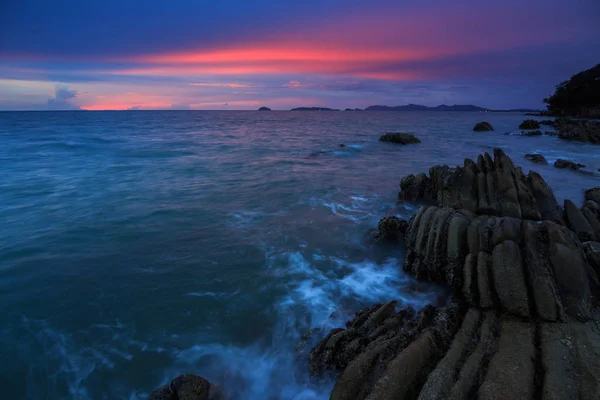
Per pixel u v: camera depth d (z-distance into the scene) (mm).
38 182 17781
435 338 5480
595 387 4090
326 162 24547
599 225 9336
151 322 7199
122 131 48844
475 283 6539
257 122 83375
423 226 8609
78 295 8062
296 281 8664
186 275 8930
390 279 8656
